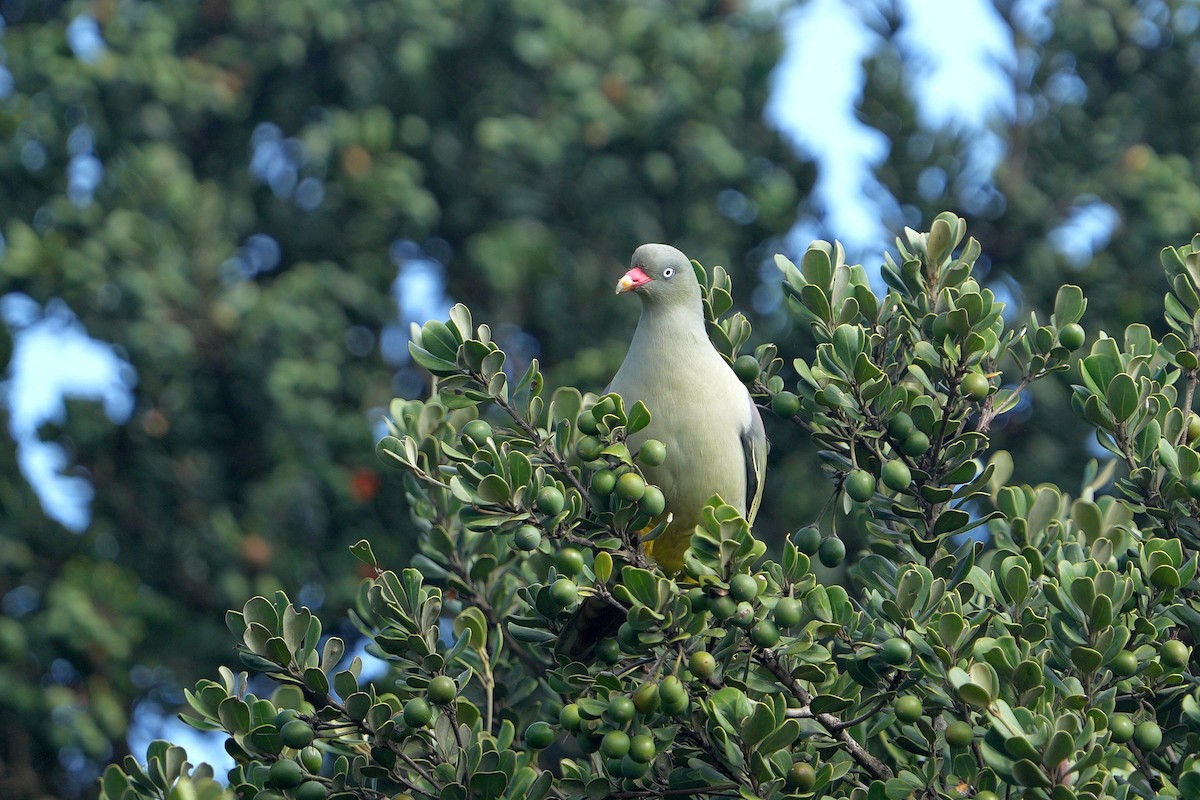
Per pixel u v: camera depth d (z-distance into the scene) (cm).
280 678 591
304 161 1573
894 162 1337
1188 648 614
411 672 628
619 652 638
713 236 1441
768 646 579
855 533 1261
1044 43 1438
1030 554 632
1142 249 1305
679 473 743
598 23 1605
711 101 1459
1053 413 1259
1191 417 656
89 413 1447
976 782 562
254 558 1366
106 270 1397
